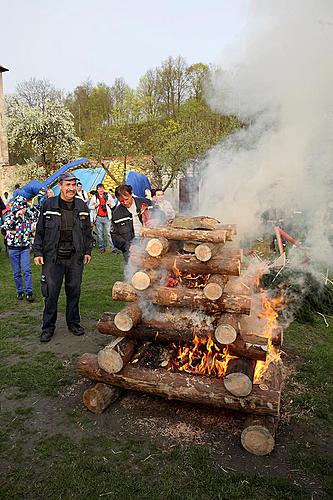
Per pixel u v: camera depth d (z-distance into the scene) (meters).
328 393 3.69
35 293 6.77
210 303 3.21
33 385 3.76
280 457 2.84
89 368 3.41
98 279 7.65
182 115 14.60
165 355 3.58
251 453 2.87
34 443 2.96
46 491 2.50
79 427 3.15
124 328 3.30
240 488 2.54
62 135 25.95
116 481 2.59
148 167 17.17
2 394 3.62
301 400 3.54
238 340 3.21
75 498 2.45
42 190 11.98
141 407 3.41
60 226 4.73
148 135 17.19
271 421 2.98
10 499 2.44
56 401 3.51
